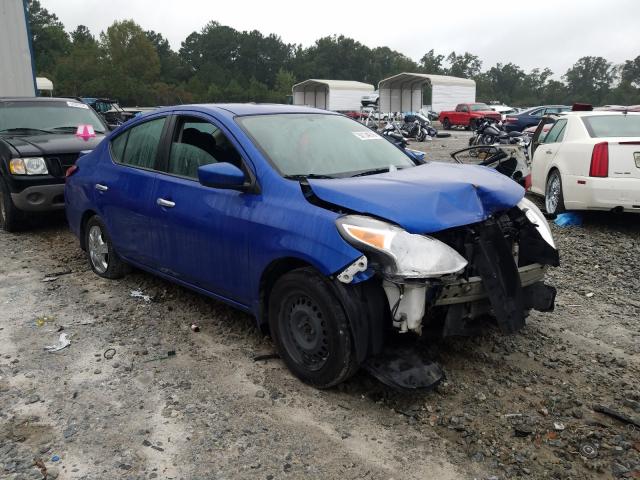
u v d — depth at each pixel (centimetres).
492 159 823
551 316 480
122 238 516
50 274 587
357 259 315
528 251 387
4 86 1246
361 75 13338
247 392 357
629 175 733
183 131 460
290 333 369
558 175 830
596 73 14350
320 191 345
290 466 290
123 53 9731
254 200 378
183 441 310
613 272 603
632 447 306
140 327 453
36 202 742
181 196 434
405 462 293
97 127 911
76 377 377
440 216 325
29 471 286
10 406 344
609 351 418
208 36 12950
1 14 1219
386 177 373
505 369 387
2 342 429
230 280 402
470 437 313
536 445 307
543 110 3180
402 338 356
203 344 423
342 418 330
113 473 285
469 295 342
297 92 4794
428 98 4812
